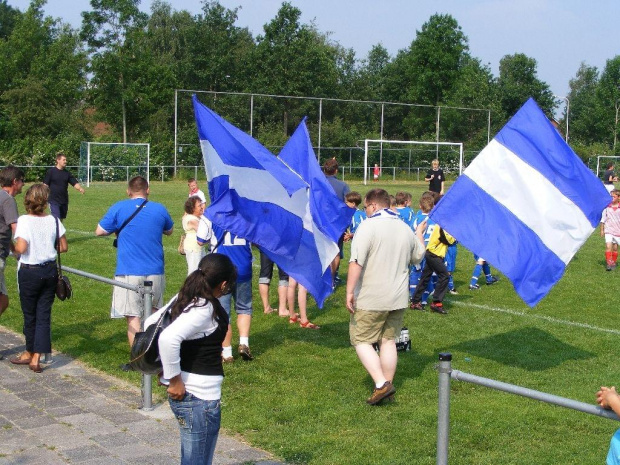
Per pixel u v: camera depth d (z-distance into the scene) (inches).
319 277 307.7
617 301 461.1
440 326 383.9
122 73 2196.1
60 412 244.7
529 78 2758.4
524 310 427.5
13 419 237.0
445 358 151.3
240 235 288.7
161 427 231.3
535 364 317.1
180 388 149.6
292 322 382.9
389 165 1993.1
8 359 309.3
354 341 262.7
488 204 302.0
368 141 1930.4
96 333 354.6
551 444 225.6
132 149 1701.5
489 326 386.0
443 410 152.0
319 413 248.5
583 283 523.5
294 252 299.3
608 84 2984.7
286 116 1895.9
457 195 302.5
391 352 263.6
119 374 289.6
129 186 298.5
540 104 2753.4
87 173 1627.7
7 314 389.4
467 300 455.5
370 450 215.8
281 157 344.5
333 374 294.4
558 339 361.7
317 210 309.7
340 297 449.1
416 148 2021.4
